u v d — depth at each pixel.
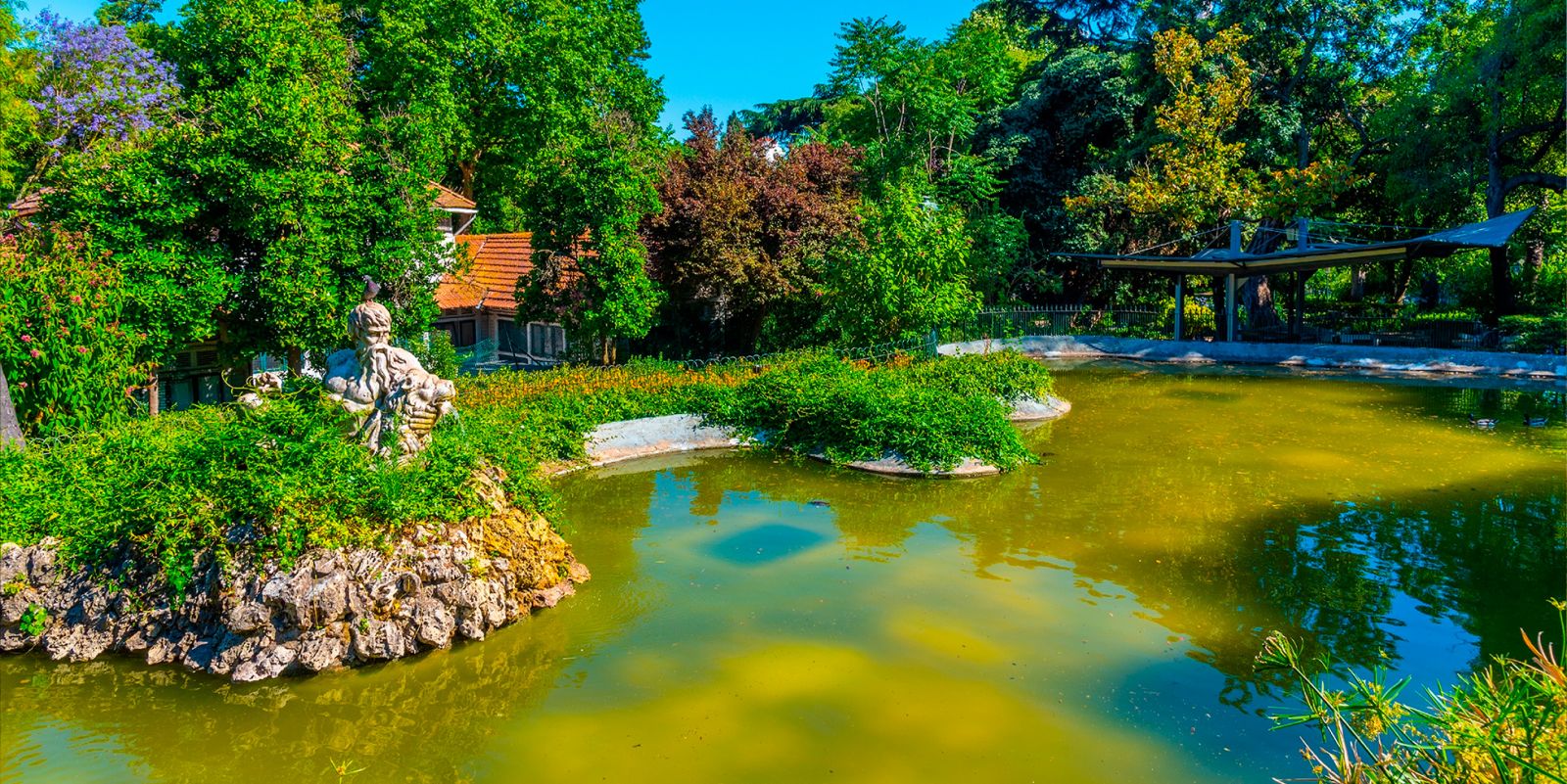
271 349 18.19
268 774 7.12
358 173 19.02
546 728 7.82
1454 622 9.77
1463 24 35.72
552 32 33.09
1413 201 32.81
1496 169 31.33
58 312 13.50
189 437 10.80
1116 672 8.80
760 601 10.59
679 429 18.36
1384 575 11.16
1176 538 12.66
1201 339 35.47
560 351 28.69
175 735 7.64
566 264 24.39
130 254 15.91
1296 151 38.19
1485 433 19.27
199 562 8.89
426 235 19.69
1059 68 40.34
